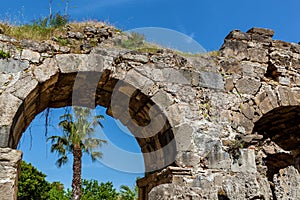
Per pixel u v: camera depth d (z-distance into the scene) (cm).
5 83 766
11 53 790
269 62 964
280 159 1094
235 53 952
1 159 710
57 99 920
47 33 849
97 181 3431
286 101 939
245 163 845
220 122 876
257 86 933
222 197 801
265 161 1045
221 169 834
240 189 777
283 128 1080
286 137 1121
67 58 820
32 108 856
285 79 959
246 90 922
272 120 1034
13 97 761
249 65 948
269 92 935
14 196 709
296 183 909
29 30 844
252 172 827
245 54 957
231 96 906
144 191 977
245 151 854
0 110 744
